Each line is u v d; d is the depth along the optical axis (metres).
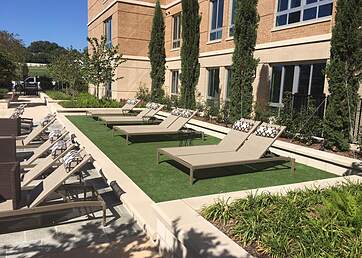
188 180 6.40
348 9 8.09
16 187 4.34
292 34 12.22
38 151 6.74
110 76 20.22
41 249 3.86
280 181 6.55
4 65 27.94
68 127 12.93
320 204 4.21
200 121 13.72
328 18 10.73
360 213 3.50
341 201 3.80
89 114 16.11
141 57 22.50
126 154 8.56
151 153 8.76
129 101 16.78
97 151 8.70
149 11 22.34
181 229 3.45
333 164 7.31
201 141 10.82
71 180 6.42
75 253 3.79
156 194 5.56
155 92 19.27
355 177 5.80
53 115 9.26
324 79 10.83
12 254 3.73
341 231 3.34
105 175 6.46
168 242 3.66
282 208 3.92
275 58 12.68
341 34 8.24
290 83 12.33
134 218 4.76
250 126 7.96
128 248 3.95
